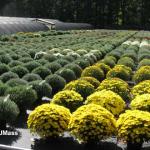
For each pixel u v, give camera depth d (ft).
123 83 41.88
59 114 29.81
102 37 135.54
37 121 29.53
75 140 31.48
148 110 34.17
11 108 32.45
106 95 34.73
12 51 71.72
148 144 31.35
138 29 278.05
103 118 28.48
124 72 53.06
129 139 28.09
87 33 160.35
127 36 145.79
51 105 30.73
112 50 88.58
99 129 28.09
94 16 293.84
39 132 29.66
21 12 292.61
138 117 28.27
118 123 29.04
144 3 288.51
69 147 30.25
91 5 293.64
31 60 61.72
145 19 289.12
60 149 29.99
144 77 51.80
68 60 65.10
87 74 52.80
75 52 75.05
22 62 59.77
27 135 32.89
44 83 42.39
